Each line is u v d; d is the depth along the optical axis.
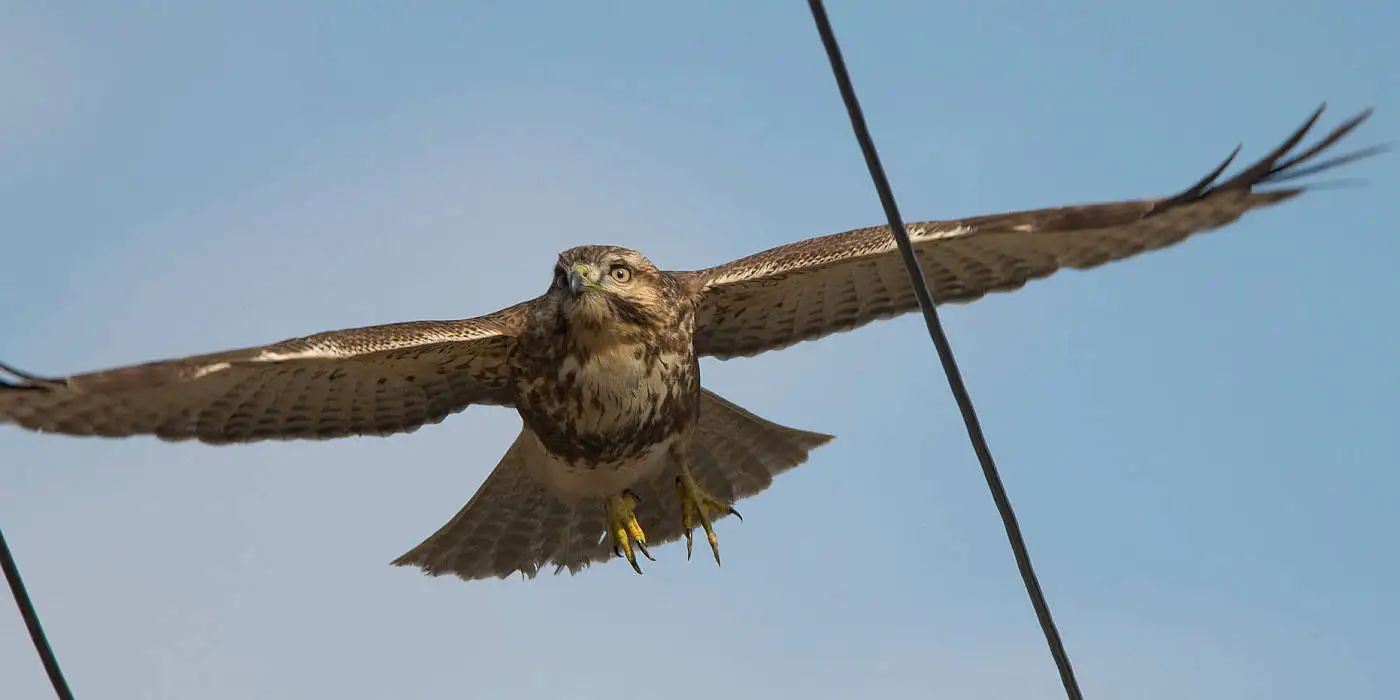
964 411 10.10
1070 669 10.02
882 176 9.77
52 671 9.08
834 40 9.47
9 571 8.98
